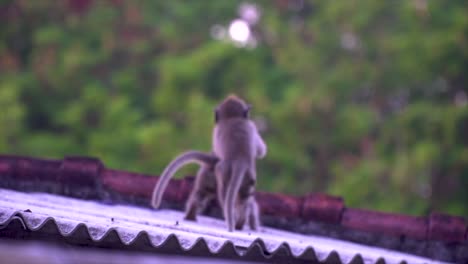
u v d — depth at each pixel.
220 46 35.06
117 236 7.82
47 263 7.51
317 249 9.60
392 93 36.50
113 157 31.94
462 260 13.38
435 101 35.91
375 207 31.89
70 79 35.88
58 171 13.70
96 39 36.94
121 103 33.78
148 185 13.87
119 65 37.06
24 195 12.19
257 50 36.50
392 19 36.88
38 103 35.84
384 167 32.75
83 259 7.71
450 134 33.41
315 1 38.38
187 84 34.22
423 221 13.62
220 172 12.70
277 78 35.94
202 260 8.42
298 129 33.97
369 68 35.75
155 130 31.69
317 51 36.66
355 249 11.85
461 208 32.62
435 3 35.66
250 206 12.79
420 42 35.00
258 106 34.12
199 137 32.03
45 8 38.09
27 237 7.49
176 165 12.73
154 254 8.10
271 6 39.56
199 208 13.09
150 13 37.62
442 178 33.09
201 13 38.31
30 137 34.06
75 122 34.53
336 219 13.96
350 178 32.41
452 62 34.88
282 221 14.16
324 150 34.41
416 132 34.03
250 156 12.94
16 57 37.78
